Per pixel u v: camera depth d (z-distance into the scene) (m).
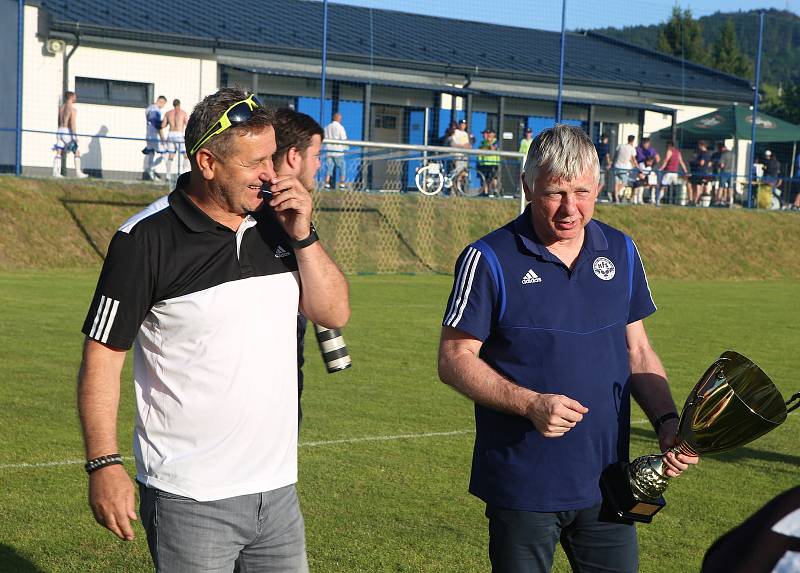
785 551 1.33
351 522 5.20
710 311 16.17
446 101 29.83
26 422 7.00
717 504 5.72
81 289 15.28
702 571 1.43
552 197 2.96
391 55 29.17
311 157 3.62
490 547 3.18
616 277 3.13
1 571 4.40
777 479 6.30
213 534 2.77
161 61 24.97
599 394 3.06
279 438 2.87
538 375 3.04
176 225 2.76
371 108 28.83
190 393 2.76
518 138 31.14
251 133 2.70
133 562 4.59
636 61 34.84
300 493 5.67
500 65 30.98
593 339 3.07
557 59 32.91
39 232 19.03
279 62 26.97
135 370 2.86
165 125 21.88
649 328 13.66
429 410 7.90
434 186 23.23
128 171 24.38
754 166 29.47
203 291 2.75
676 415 3.14
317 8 29.80
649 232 24.75
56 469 5.94
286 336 2.88
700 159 27.58
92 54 23.94
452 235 22.44
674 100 33.06
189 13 26.80
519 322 3.05
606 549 3.10
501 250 3.09
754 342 12.58
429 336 11.85
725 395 2.54
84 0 25.06
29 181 20.03
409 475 6.09
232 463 2.77
